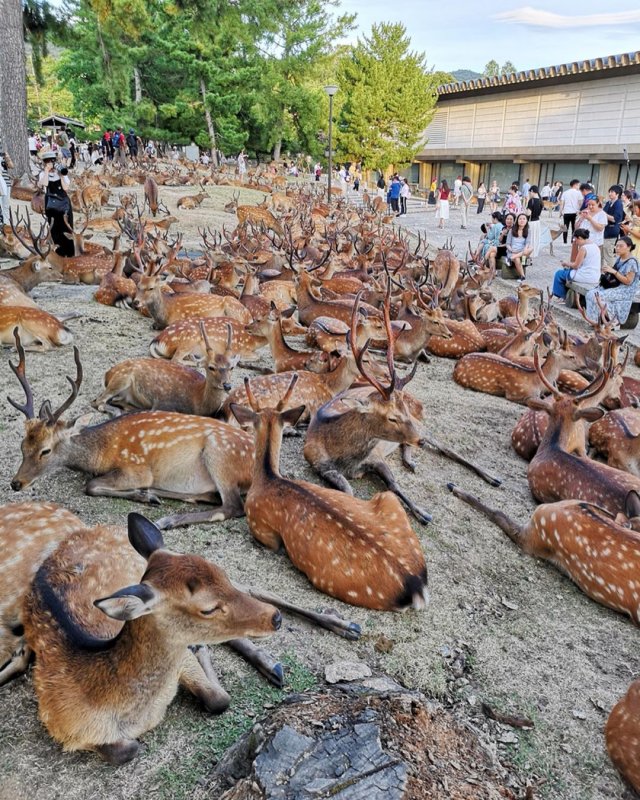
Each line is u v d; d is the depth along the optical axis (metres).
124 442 4.07
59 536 2.91
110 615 2.02
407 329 7.95
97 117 46.50
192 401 5.23
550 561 4.03
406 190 26.25
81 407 5.18
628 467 5.36
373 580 3.24
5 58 17.05
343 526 3.32
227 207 21.12
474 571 3.86
